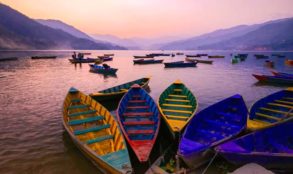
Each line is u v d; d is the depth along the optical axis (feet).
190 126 33.88
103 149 30.73
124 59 315.78
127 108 45.03
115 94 59.06
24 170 29.01
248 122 36.29
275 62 231.50
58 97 68.74
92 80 108.99
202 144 28.68
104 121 38.63
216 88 85.76
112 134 33.94
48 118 48.34
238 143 28.91
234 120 38.96
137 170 28.68
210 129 36.63
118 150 27.84
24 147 35.12
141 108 45.42
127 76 125.39
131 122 37.11
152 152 33.30
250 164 26.21
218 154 28.50
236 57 268.21
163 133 39.14
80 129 37.06
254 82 101.55
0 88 84.17
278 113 44.39
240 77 118.83
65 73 137.39
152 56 335.26
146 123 37.24
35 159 31.58
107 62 249.96
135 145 29.19
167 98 52.75
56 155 32.68
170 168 28.27
